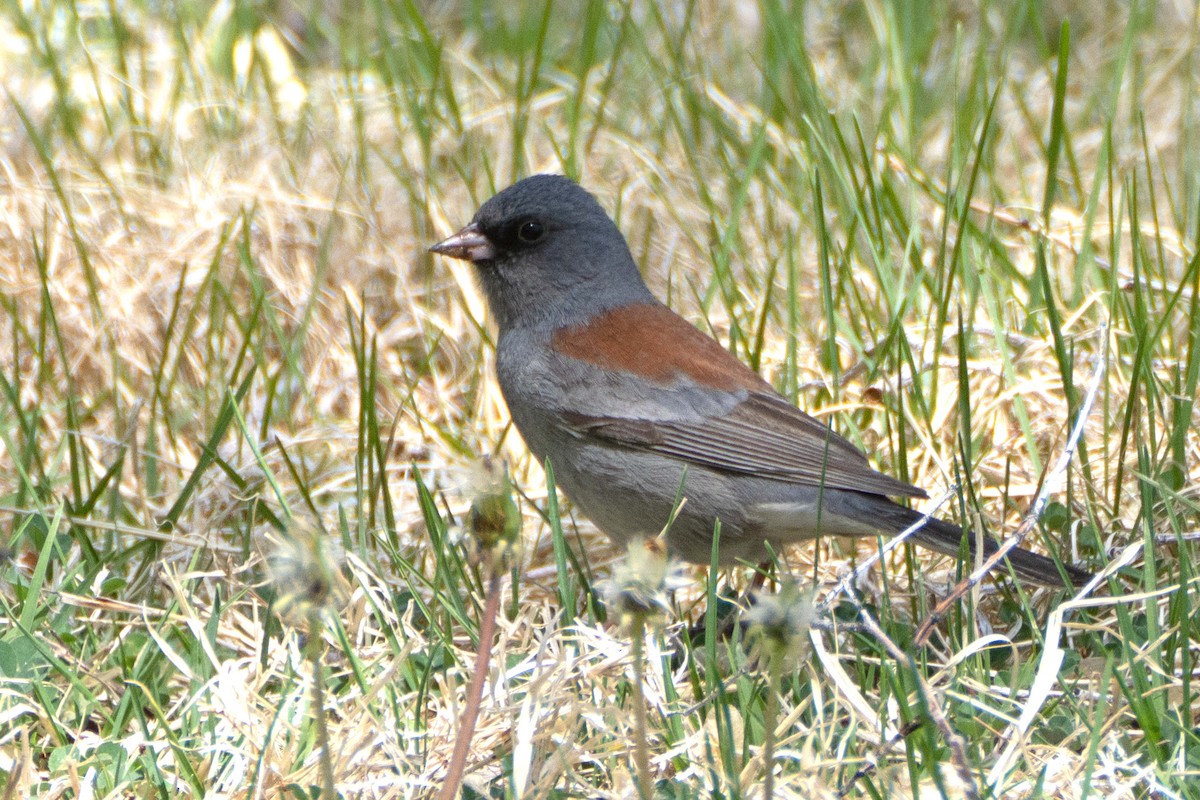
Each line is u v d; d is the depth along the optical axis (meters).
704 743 6.06
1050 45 16.89
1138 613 7.69
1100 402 10.04
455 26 17.69
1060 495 9.26
